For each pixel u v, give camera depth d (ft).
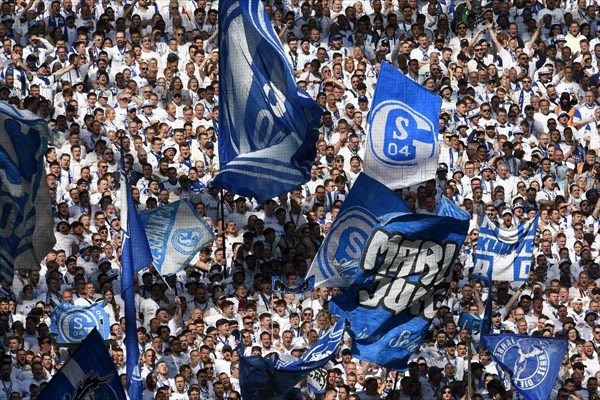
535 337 124.98
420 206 146.00
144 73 155.43
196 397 124.36
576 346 135.03
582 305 140.05
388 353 114.32
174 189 143.54
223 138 133.59
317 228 139.74
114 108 151.33
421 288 113.60
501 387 128.26
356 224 120.47
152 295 131.95
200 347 127.24
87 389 102.94
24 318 129.08
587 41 171.53
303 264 135.44
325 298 133.18
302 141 130.00
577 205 152.46
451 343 131.44
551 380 124.47
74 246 135.95
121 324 127.44
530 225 130.00
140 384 112.57
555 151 155.94
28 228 107.34
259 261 137.49
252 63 130.82
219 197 143.13
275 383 112.68
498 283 139.03
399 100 128.16
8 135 106.52
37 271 131.44
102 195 140.77
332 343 112.16
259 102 130.93
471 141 154.51
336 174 146.30
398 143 128.26
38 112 148.77
